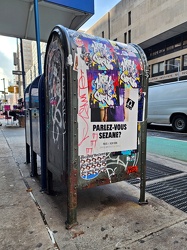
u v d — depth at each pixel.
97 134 2.02
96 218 2.09
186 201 2.45
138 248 1.64
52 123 2.29
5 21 6.61
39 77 2.82
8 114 13.09
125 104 2.18
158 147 5.79
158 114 9.95
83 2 5.84
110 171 2.15
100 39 2.06
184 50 26.56
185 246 1.67
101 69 1.98
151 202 2.44
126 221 2.03
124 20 31.38
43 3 5.42
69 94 1.82
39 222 2.01
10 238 1.77
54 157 2.28
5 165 4.00
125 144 2.23
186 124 8.82
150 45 30.62
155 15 26.75
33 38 8.11
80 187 1.97
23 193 2.71
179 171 3.60
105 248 1.64
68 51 1.79
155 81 31.06
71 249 1.63
